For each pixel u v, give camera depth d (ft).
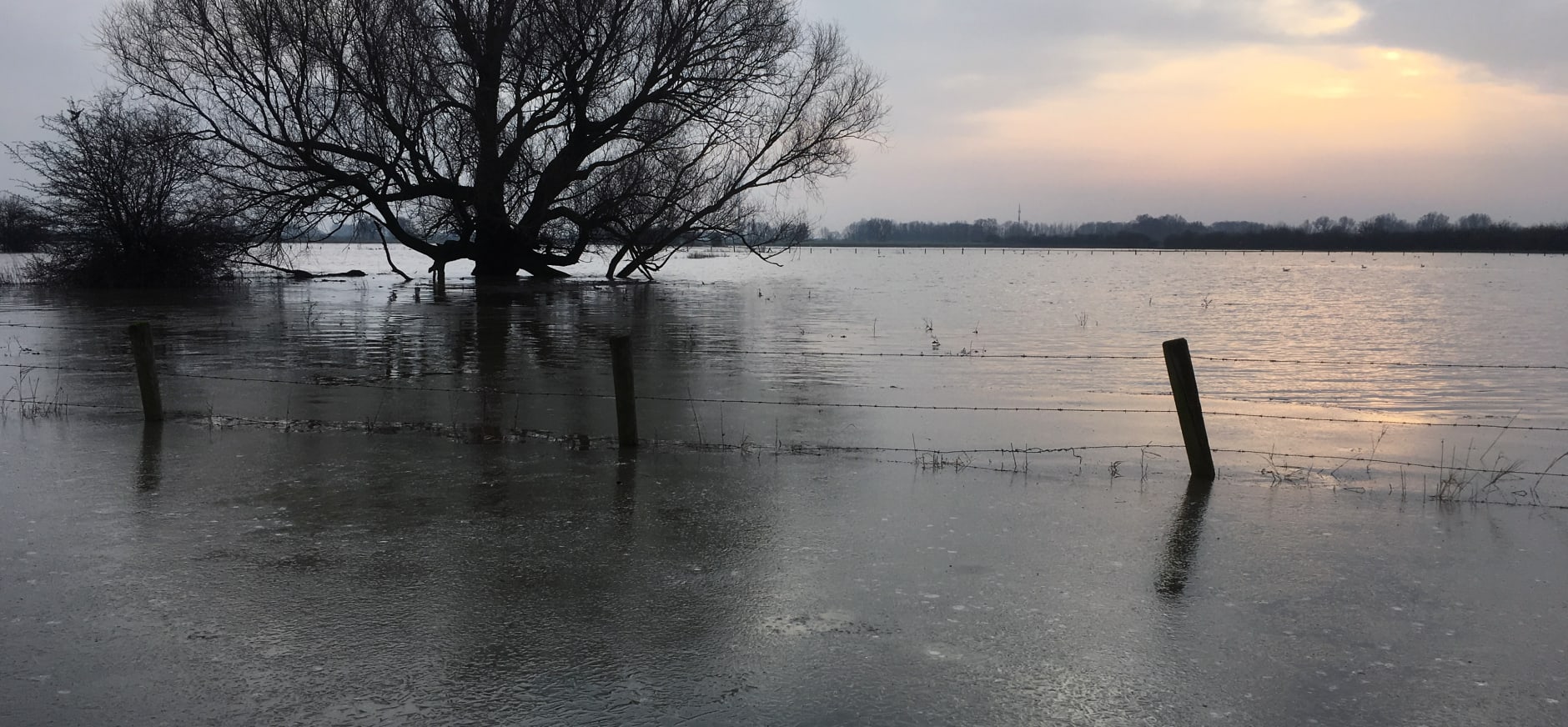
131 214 124.57
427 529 23.22
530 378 50.29
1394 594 19.52
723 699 14.92
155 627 17.39
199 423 36.27
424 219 141.28
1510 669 16.19
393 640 16.92
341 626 17.49
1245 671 16.05
